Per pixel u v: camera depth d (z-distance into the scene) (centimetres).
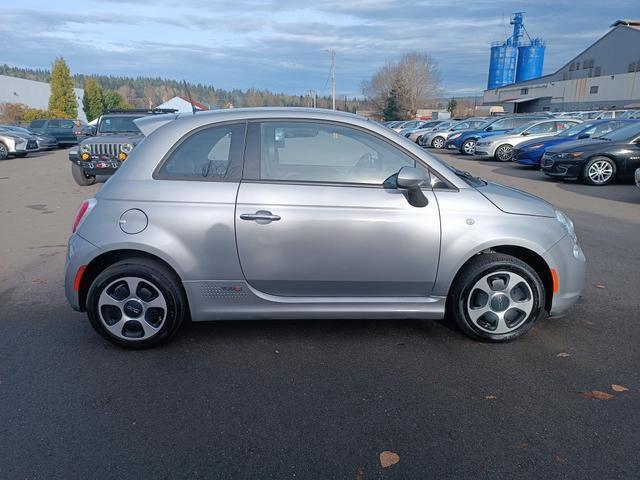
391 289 347
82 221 336
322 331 378
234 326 386
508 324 352
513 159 1521
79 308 346
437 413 275
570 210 854
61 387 300
